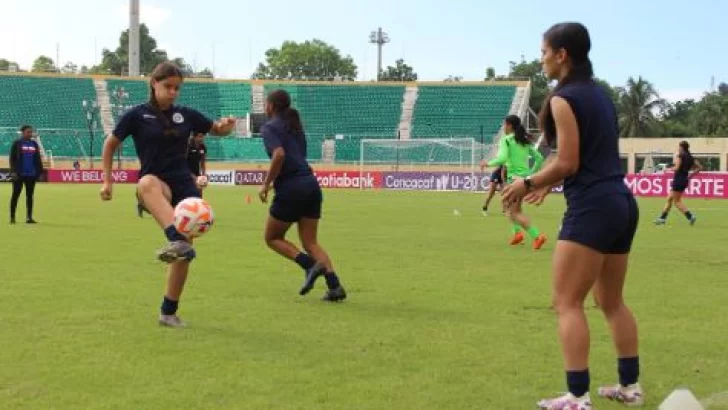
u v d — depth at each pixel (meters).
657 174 36.53
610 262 4.93
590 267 4.67
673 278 10.45
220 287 9.24
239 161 56.50
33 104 59.25
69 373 5.44
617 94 94.88
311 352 6.13
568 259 4.68
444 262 11.83
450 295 8.83
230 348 6.22
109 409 4.68
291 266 11.09
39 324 7.00
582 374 4.66
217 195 35.19
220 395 4.98
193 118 7.21
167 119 7.03
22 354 5.94
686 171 19.95
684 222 21.12
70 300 8.22
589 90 4.65
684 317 7.75
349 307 8.06
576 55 4.71
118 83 62.50
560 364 5.83
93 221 19.03
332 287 8.35
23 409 4.66
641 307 8.29
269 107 8.57
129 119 6.99
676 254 13.28
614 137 4.72
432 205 27.70
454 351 6.21
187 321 7.25
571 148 4.57
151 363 5.73
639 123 92.50
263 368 5.64
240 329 6.93
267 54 122.94
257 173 49.72
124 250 12.83
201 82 64.38
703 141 66.31
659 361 6.03
